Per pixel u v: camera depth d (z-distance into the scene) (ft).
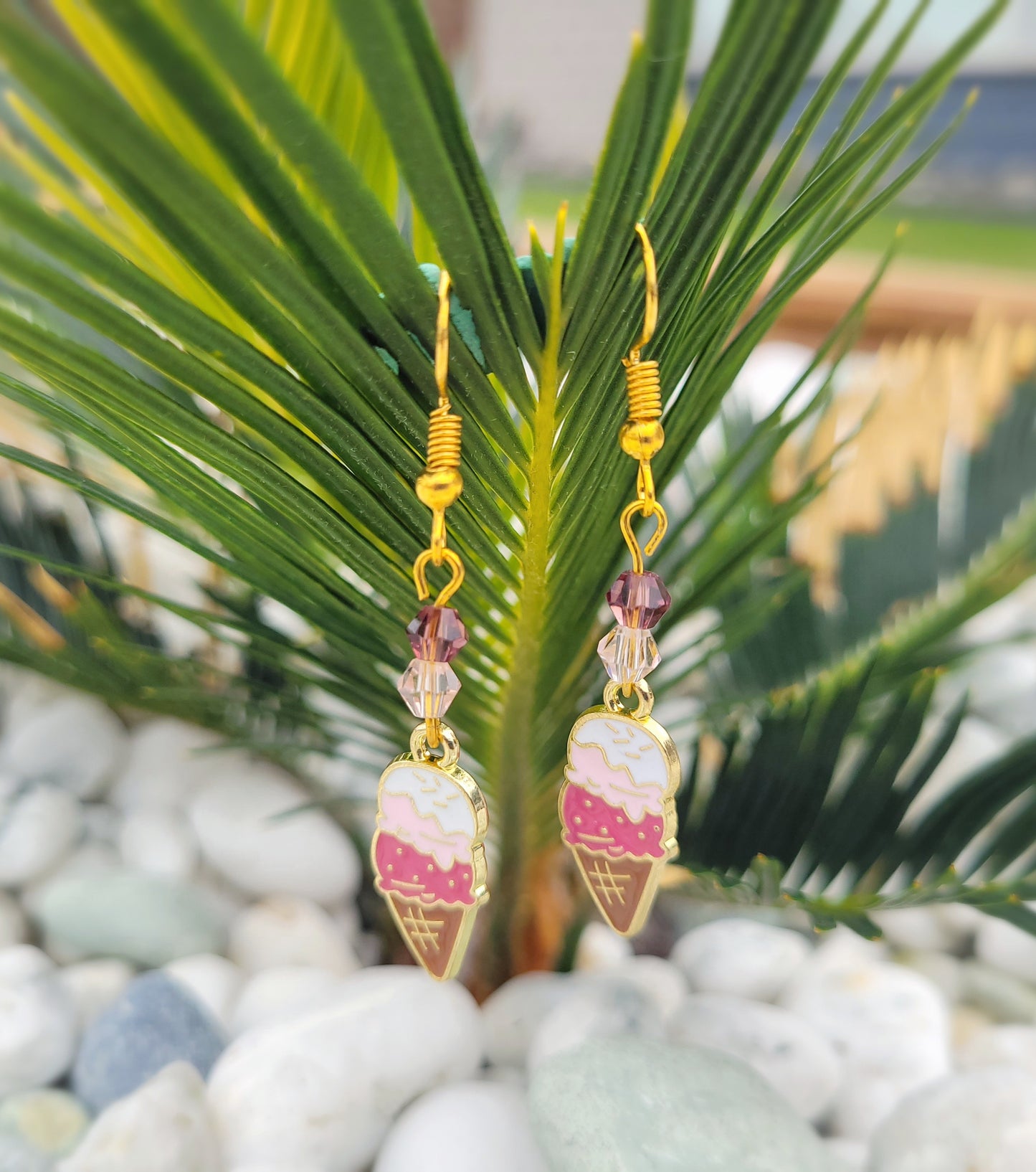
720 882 0.44
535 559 0.39
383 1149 0.45
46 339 0.33
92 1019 0.51
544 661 0.44
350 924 0.59
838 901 0.45
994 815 0.45
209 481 0.38
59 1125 0.46
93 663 0.55
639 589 0.41
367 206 0.30
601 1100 0.43
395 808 0.44
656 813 0.44
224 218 0.29
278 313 0.33
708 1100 0.43
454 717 0.46
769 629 0.59
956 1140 0.44
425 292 0.33
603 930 0.58
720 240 0.35
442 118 0.29
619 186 0.31
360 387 0.35
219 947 0.55
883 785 0.46
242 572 0.42
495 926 0.52
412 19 0.27
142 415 0.36
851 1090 0.50
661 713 0.67
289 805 0.58
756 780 0.47
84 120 0.27
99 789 0.62
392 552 0.42
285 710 0.50
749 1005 0.52
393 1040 0.47
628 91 0.28
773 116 0.31
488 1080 0.49
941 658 0.59
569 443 0.37
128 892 0.54
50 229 0.29
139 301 0.31
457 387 0.35
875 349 1.12
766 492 0.62
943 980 0.57
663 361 0.38
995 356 0.67
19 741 0.61
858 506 0.62
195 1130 0.43
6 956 0.51
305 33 0.38
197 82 0.27
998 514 0.61
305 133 0.28
